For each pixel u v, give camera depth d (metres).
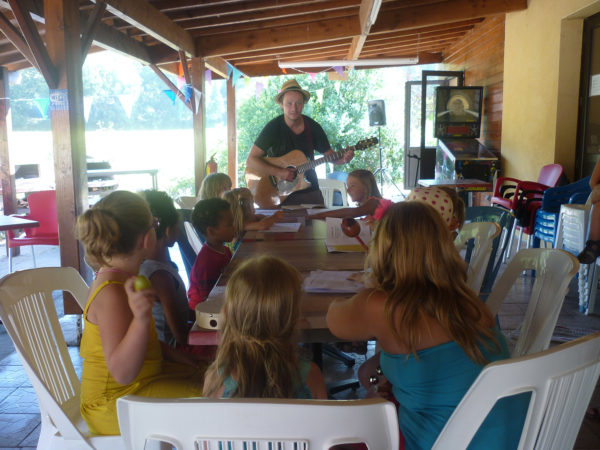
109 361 1.35
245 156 16.17
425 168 10.95
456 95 8.16
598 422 2.35
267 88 15.91
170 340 2.14
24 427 2.45
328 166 15.27
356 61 8.69
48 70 3.43
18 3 3.21
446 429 1.01
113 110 19.73
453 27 8.67
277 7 5.95
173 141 19.31
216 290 1.75
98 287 1.41
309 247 2.55
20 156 16.34
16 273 1.65
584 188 4.83
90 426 1.50
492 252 2.55
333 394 2.68
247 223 3.08
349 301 1.36
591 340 1.00
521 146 6.71
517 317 3.77
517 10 6.65
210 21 6.30
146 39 6.85
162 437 0.91
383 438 0.87
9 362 3.23
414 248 1.26
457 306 1.23
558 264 1.68
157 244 2.12
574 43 5.55
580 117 5.65
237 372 1.15
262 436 0.88
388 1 7.03
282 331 1.17
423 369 1.23
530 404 0.99
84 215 1.42
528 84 6.45
